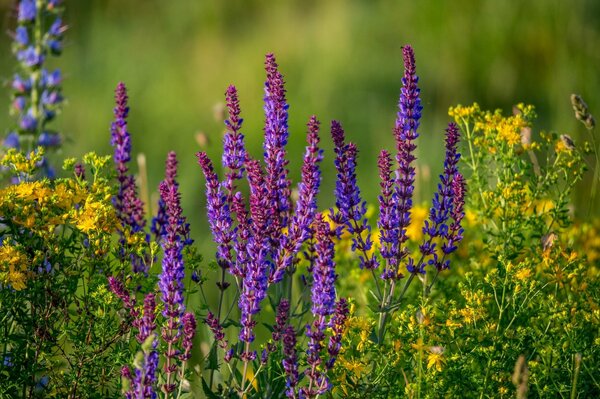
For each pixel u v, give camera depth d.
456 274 5.99
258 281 4.55
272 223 4.76
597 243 6.14
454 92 13.37
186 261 4.77
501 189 5.66
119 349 4.70
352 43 14.77
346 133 12.59
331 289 4.46
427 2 14.53
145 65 15.45
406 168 4.89
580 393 4.93
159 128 12.88
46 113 7.55
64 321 4.77
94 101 13.80
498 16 13.40
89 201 4.74
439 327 4.96
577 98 5.82
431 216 5.01
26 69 7.56
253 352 4.57
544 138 5.91
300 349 4.61
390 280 4.93
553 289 5.65
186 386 4.79
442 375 4.82
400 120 4.89
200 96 14.01
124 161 5.42
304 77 14.20
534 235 5.67
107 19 16.86
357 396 4.70
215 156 11.88
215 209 4.71
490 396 4.81
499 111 5.91
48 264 4.82
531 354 5.13
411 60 4.87
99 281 4.71
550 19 12.76
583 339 5.07
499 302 5.34
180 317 4.50
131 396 4.18
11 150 4.96
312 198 4.64
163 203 5.35
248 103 14.22
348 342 4.79
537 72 13.07
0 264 4.52
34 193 4.75
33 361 4.79
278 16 16.39
